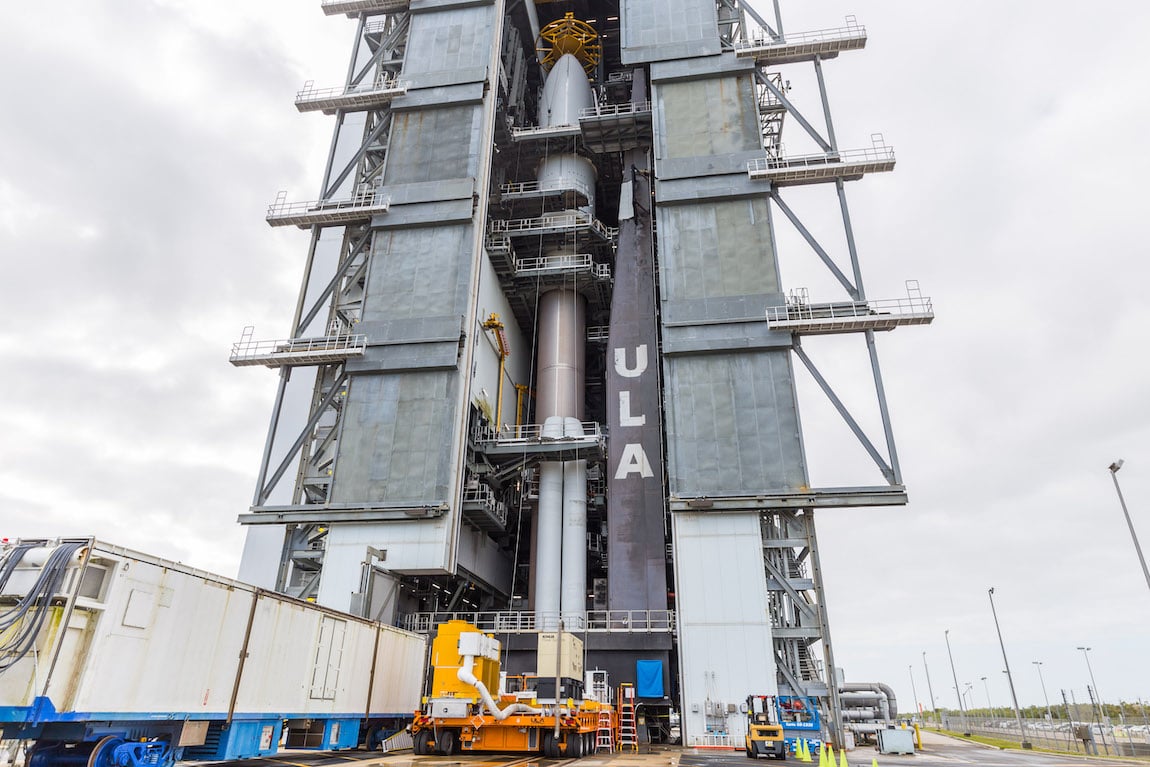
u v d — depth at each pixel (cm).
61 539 1313
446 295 4200
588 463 4622
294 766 1755
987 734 6669
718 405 3759
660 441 4181
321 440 4425
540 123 5619
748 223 4153
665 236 4197
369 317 4228
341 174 4697
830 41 4434
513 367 5291
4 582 1250
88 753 1364
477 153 4566
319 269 5053
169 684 1479
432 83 4816
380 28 5566
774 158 4284
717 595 3400
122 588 1370
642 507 4000
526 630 3622
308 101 4912
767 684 3191
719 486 3578
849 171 4112
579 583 4112
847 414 3603
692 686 3253
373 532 3734
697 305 3978
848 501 3450
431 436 3875
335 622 2227
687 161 4353
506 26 5519
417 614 3888
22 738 1285
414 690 2853
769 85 4562
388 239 4441
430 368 4019
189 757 1628
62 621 1240
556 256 5119
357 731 2355
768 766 2198
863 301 3831
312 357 4116
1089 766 2545
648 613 3625
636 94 5053
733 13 4972
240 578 4347
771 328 3822
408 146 4684
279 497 4525
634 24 4891
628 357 4456
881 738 3506
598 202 6059
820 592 3394
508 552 5275
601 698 2933
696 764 2186
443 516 3703
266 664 1831
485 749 2227
